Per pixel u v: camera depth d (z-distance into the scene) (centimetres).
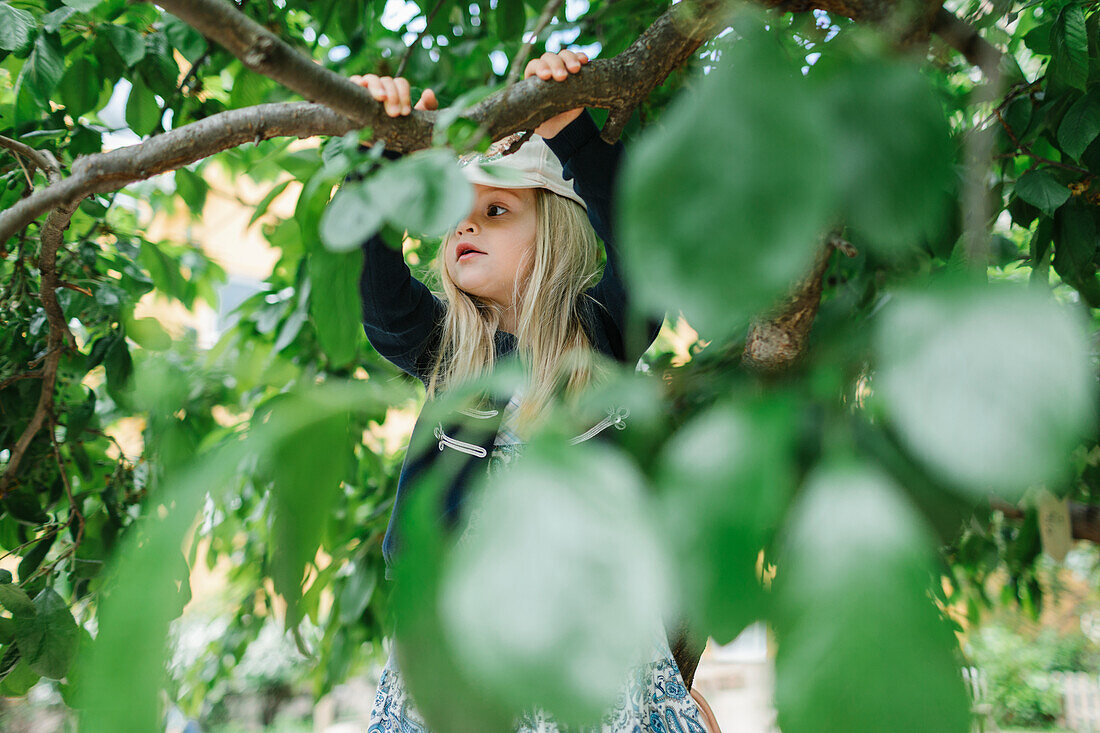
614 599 11
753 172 12
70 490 162
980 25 33
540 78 70
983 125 21
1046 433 10
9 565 197
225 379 20
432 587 12
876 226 13
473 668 11
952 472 10
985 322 11
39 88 143
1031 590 225
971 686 11
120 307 173
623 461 13
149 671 11
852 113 13
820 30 19
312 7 192
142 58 154
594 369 27
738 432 13
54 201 68
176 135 68
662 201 12
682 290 12
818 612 11
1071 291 124
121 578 12
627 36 150
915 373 11
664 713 119
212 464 14
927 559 12
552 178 144
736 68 13
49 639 117
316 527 15
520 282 139
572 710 10
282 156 132
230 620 265
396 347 146
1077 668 574
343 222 27
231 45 41
